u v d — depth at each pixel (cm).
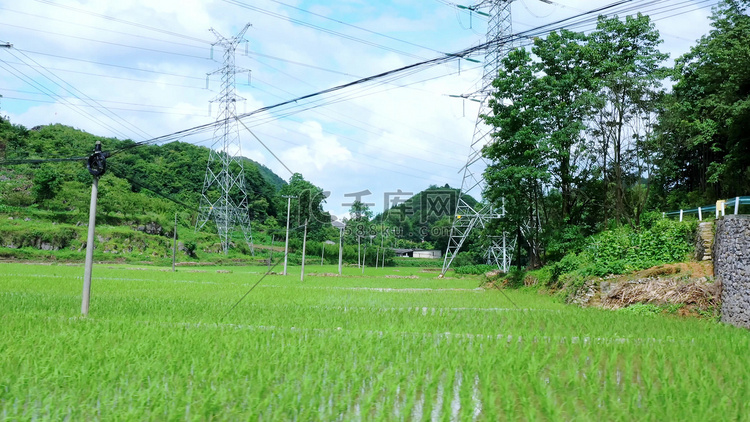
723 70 3438
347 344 1395
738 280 2014
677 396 966
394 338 1496
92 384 997
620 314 2242
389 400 939
